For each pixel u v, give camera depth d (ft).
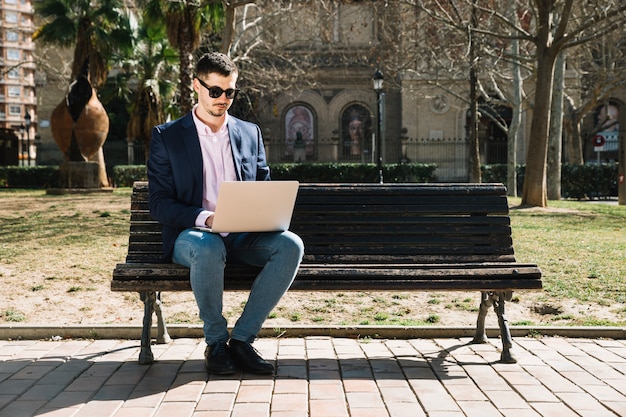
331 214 13.78
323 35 87.81
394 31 72.38
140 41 77.00
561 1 59.00
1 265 23.56
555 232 35.12
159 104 80.53
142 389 11.45
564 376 12.20
